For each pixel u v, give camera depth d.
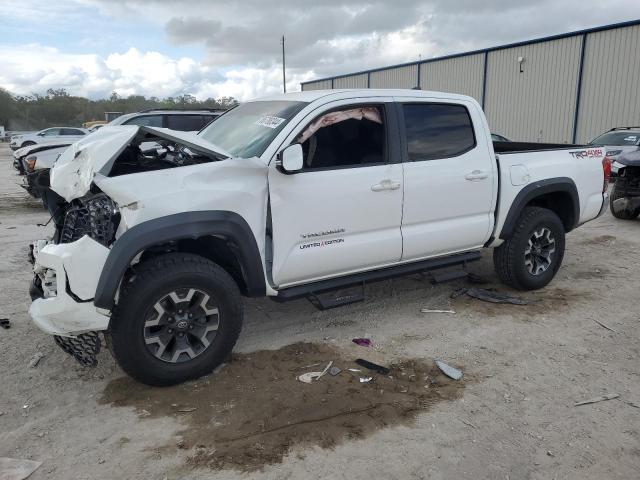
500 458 2.91
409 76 30.03
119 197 3.31
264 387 3.62
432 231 4.68
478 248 5.18
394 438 3.07
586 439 3.07
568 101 21.14
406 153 4.46
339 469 2.81
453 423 3.21
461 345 4.29
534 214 5.35
